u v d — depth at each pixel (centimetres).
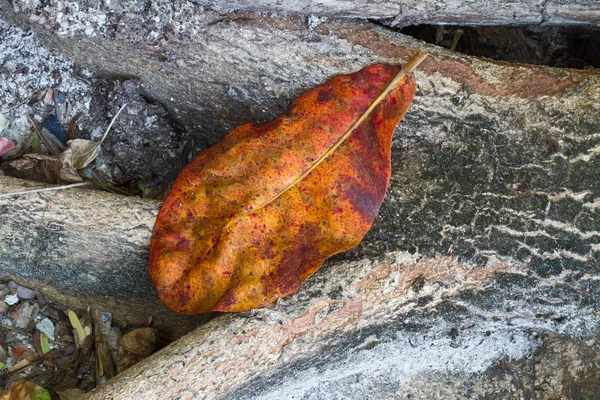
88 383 88
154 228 80
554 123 79
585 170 79
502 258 79
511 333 83
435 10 81
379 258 80
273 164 78
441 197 81
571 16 82
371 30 81
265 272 79
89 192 82
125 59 85
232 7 80
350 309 79
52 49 88
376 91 79
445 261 79
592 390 81
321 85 80
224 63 82
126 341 88
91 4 80
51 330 88
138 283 86
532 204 79
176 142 91
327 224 78
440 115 82
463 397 85
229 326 79
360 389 85
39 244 83
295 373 81
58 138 90
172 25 81
